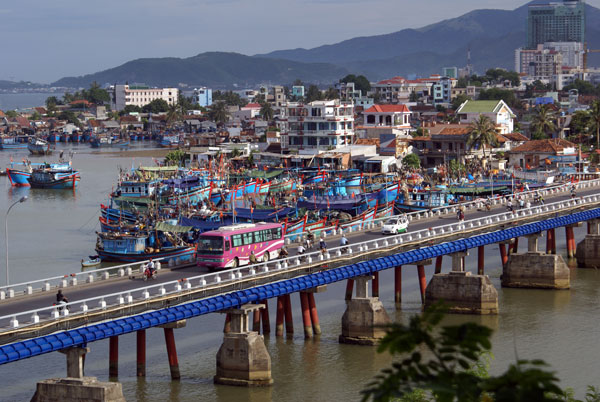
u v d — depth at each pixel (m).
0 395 67.88
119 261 121.56
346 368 73.69
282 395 67.50
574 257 123.75
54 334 59.69
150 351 78.94
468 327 18.92
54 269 118.88
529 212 117.44
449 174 193.25
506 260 110.88
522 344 81.12
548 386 18.08
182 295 69.12
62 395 59.88
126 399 66.12
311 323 83.06
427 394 46.66
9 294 72.44
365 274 82.12
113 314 64.38
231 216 141.25
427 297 93.94
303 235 110.88
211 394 67.69
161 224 123.94
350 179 184.38
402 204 156.25
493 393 19.22
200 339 82.50
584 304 96.94
